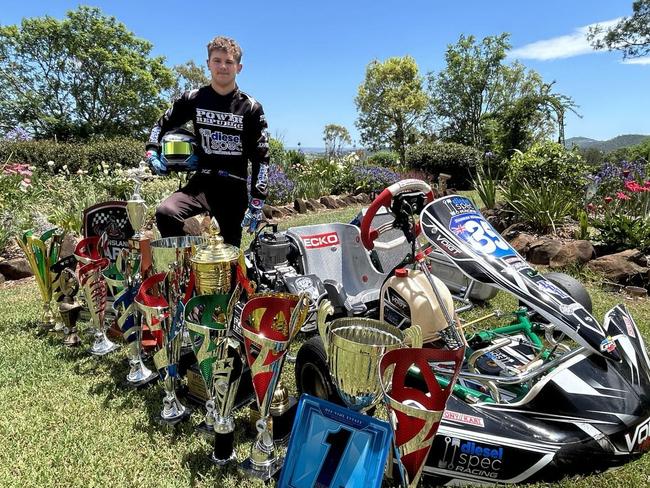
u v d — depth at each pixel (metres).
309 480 1.91
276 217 10.03
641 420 2.16
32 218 6.45
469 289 3.71
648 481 2.13
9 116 33.78
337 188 13.30
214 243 2.36
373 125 45.03
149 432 2.55
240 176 3.78
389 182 13.94
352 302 3.61
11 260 5.63
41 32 33.41
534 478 2.05
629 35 28.27
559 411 2.16
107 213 3.83
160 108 37.19
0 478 2.18
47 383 3.03
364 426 1.88
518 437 2.07
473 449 2.02
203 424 2.56
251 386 2.79
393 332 2.05
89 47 34.22
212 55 3.50
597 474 2.13
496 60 39.44
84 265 3.38
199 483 2.17
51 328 3.84
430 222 2.69
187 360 3.06
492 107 40.78
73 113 35.91
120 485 2.16
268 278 3.47
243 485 2.15
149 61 37.41
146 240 3.04
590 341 2.28
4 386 2.98
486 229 2.74
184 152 3.52
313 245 3.84
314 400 2.03
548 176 8.24
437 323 2.52
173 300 2.51
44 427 2.58
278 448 2.39
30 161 14.43
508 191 7.79
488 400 2.42
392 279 2.66
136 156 15.80
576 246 5.80
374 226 4.03
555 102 30.09
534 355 2.81
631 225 5.84
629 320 2.69
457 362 1.69
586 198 7.61
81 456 2.35
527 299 2.41
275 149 15.29
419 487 2.09
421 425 1.63
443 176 15.32
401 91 42.22
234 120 3.62
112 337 3.73
